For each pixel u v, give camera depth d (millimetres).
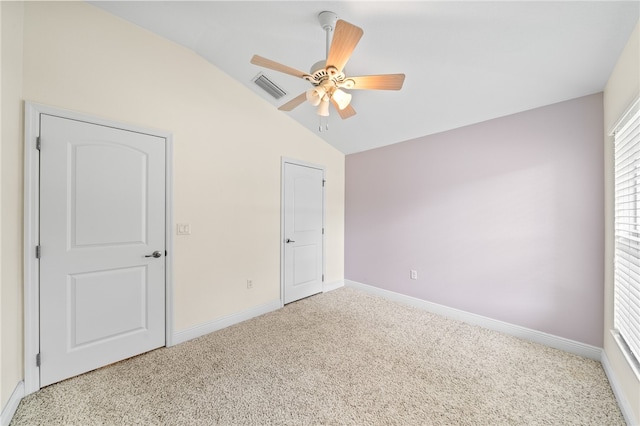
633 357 1491
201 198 2512
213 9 1923
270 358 2127
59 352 1805
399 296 3473
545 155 2338
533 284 2406
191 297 2447
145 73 2176
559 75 1967
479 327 2711
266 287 3082
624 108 1626
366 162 3895
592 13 1449
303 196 3537
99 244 1959
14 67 1570
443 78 2205
